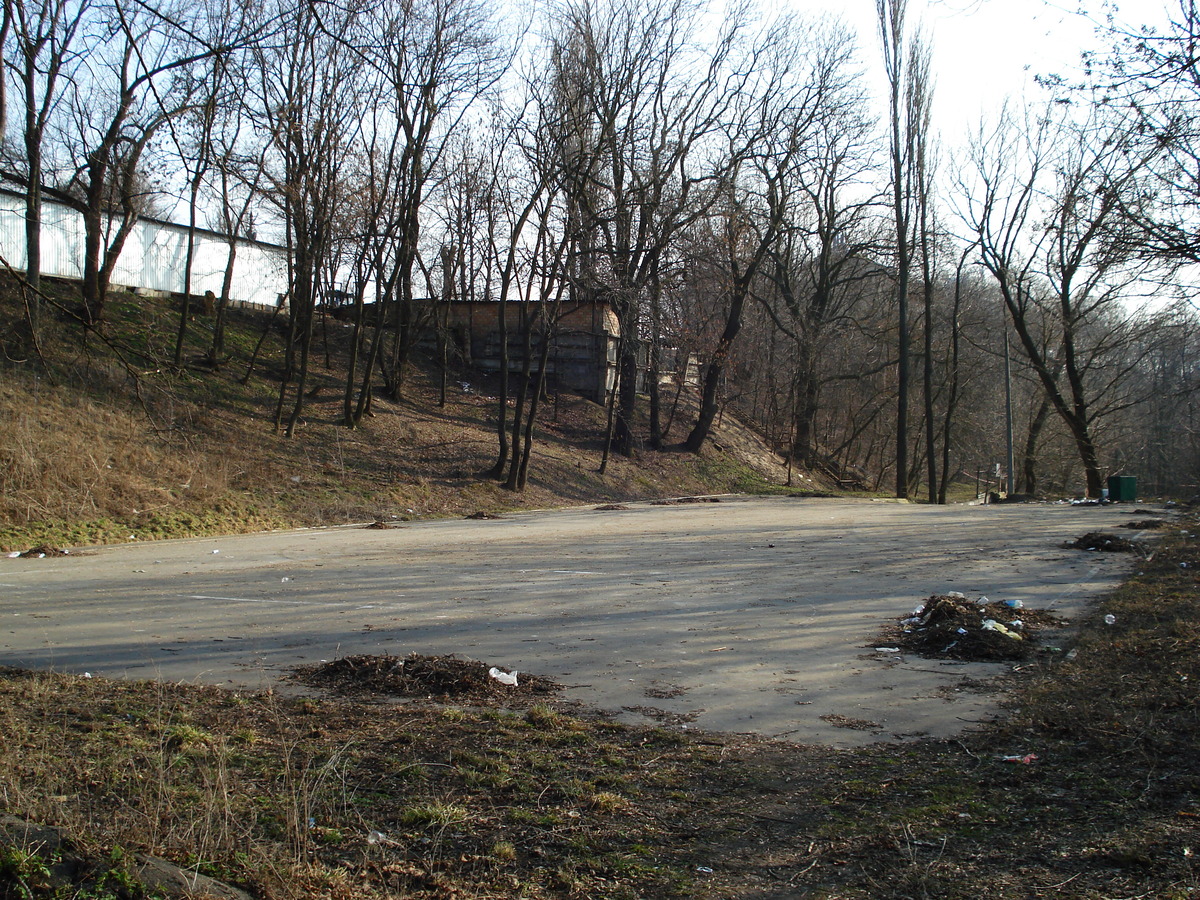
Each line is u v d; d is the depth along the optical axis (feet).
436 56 81.61
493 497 89.35
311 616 34.06
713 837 14.67
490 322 131.13
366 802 15.83
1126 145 36.88
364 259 88.84
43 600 36.86
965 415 160.86
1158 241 37.04
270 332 108.88
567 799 16.21
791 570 47.67
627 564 50.03
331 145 78.89
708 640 30.53
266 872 12.42
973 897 12.44
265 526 66.49
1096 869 13.16
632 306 105.09
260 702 22.16
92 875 11.35
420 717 21.16
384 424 95.61
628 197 109.60
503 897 12.58
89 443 63.36
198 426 75.61
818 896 12.59
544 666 26.81
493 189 99.76
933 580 43.86
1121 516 80.02
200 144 55.21
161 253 101.71
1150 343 101.55
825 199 140.97
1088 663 26.04
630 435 121.39
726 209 113.09
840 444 180.65
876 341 151.12
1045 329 136.46
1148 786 16.30
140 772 16.12
